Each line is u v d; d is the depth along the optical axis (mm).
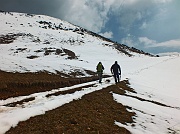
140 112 13516
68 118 9047
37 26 156625
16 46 70562
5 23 146750
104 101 13836
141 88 25031
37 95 14297
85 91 16391
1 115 8266
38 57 56594
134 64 65000
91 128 8594
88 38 141125
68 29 179125
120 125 9969
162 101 20641
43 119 8484
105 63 64750
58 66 32750
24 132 7113
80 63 51625
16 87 16109
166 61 67375
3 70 21500
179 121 13617
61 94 14867
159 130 10766
